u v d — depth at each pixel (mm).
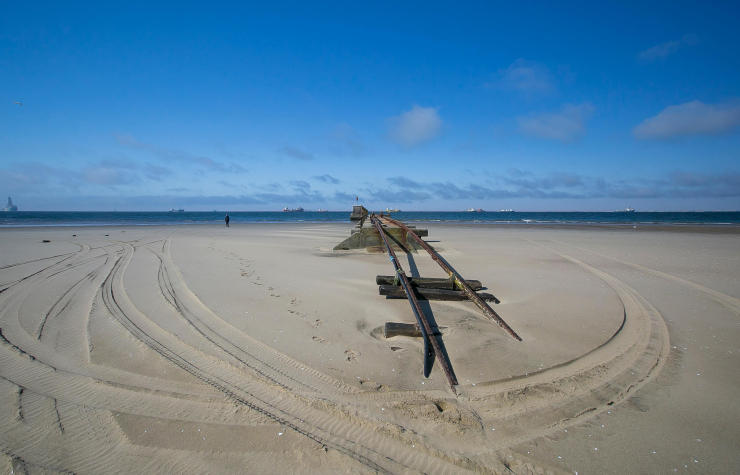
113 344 3916
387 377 3219
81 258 9844
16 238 16156
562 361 3559
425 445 2402
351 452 2334
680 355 3736
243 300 5531
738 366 3494
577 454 2309
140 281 6863
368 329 4348
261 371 3312
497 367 3414
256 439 2436
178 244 13359
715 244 14000
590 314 5000
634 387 3109
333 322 4562
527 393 3004
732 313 5148
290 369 3352
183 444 2377
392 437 2479
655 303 5617
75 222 38469
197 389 3033
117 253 10820
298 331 4270
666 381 3207
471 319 4680
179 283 6660
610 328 4473
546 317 4832
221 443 2391
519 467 2213
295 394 2949
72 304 5406
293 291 6039
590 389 3076
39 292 6113
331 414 2713
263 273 7512
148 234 18750
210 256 10031
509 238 16547
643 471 2166
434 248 11992
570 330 4375
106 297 5766
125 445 2371
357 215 12930
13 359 3562
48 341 4000
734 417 2676
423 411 2742
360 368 3375
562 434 2502
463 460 2275
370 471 2182
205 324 4516
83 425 2570
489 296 5516
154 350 3764
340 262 8883
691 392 3025
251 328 4371
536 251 11414
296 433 2500
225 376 3238
